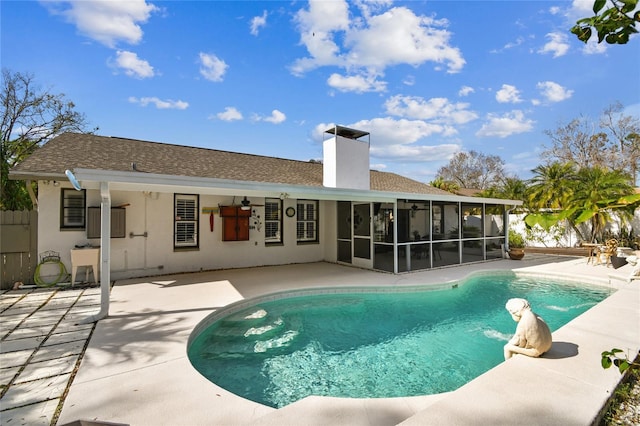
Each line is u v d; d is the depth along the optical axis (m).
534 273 11.32
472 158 43.22
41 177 7.43
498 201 13.52
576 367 3.87
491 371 3.77
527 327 4.13
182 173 9.66
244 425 3.00
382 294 8.94
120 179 5.77
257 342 5.82
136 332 5.28
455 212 12.72
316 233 13.55
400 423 2.84
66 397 3.43
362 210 11.83
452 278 10.01
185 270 10.41
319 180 13.43
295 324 6.79
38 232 8.30
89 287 8.27
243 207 11.15
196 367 4.88
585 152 25.75
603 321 5.67
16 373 3.93
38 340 4.94
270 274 10.39
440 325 6.84
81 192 8.85
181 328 5.49
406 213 11.10
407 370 4.92
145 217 9.71
